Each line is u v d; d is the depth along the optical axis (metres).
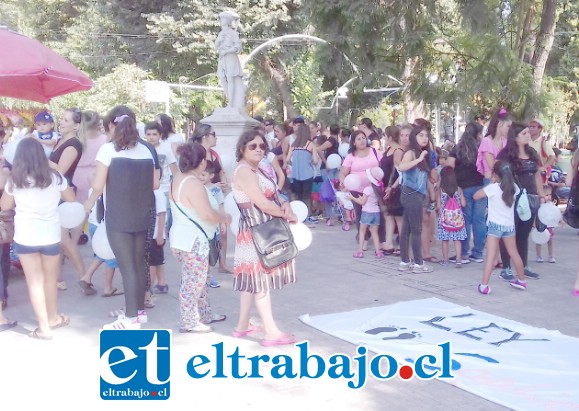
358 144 9.26
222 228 8.09
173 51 31.89
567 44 27.22
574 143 12.30
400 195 8.70
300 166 11.84
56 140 8.23
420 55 13.62
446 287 7.58
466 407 4.42
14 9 37.91
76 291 7.48
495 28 12.63
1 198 6.03
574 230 11.66
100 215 6.59
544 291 7.43
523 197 7.39
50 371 5.09
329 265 8.75
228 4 29.75
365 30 13.73
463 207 8.73
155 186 6.29
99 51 32.75
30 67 6.96
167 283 7.79
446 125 26.17
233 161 10.61
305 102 33.66
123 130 5.73
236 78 13.96
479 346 5.55
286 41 30.72
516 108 12.59
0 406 4.45
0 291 6.20
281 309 6.71
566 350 5.47
